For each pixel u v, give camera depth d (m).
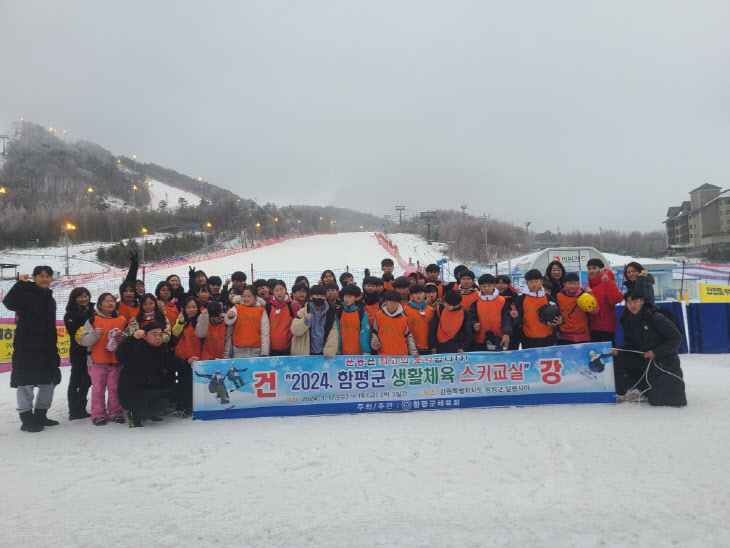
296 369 6.16
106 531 3.15
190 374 6.44
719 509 3.23
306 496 3.63
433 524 3.13
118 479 4.08
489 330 6.52
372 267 37.88
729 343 11.52
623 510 3.25
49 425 6.05
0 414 6.82
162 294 7.22
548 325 6.52
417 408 6.20
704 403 6.16
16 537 3.08
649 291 6.40
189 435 5.35
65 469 4.36
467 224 73.00
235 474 4.13
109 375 6.13
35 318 5.80
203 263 41.22
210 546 2.94
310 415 6.11
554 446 4.57
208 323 6.29
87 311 6.52
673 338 5.98
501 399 6.24
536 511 3.27
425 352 6.73
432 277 7.92
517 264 23.98
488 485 3.74
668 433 4.86
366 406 6.17
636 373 6.27
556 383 6.28
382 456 4.44
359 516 3.27
